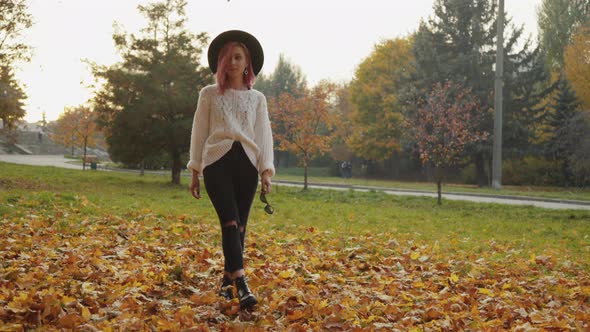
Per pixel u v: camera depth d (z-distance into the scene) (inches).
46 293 150.6
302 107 1023.0
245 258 236.8
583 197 1042.7
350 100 2208.4
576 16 1983.3
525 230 491.2
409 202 794.2
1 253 216.1
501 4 1224.8
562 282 226.5
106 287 168.6
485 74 1658.5
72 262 205.2
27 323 131.6
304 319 150.5
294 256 251.6
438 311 163.2
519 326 148.9
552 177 1685.5
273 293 169.6
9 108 956.6
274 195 877.2
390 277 219.9
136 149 1067.9
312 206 674.2
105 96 1053.2
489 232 464.8
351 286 198.7
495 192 1140.5
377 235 382.6
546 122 1672.0
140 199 627.2
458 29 1722.4
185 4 1079.6
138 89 1048.2
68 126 2704.2
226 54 160.9
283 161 3006.9
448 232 446.6
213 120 159.8
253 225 403.9
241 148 159.0
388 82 2091.5
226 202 155.6
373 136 2111.2
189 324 134.7
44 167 1556.3
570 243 406.0
